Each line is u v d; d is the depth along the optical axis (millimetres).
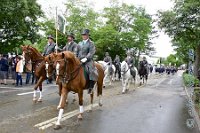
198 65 30219
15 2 23375
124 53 44781
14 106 11391
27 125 8516
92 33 40375
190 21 26547
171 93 19516
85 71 9516
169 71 62531
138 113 11203
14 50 30266
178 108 12930
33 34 29250
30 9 26562
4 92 15555
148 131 8477
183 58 49312
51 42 12641
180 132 8602
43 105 11758
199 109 12008
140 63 25844
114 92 18203
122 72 17953
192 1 24594
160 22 28062
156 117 10609
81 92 9367
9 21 25906
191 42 30078
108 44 41656
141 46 45750
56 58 8664
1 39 28688
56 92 16188
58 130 8109
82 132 8016
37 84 12336
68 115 10078
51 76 11461
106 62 22500
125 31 45188
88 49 9797
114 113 10938
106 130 8359
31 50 12219
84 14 39906
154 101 14852
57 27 13805
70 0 38906
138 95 17234
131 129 8617
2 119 9180
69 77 8852
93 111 11109
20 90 16719
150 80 34969
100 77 11719
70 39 11180
